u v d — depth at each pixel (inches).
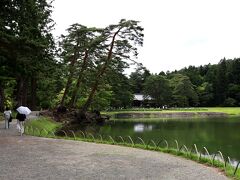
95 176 419.5
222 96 4224.9
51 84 2192.4
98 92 2196.1
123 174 435.2
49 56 917.2
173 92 3927.2
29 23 856.9
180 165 511.2
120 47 1724.9
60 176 416.2
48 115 1829.5
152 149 693.3
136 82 4512.8
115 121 2207.2
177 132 1439.5
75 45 1870.1
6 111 1029.2
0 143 717.3
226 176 439.2
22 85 1793.8
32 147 668.7
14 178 400.2
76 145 722.8
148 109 3400.6
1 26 792.9
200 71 5226.4
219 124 1921.8
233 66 4483.3
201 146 1023.0
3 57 823.1
